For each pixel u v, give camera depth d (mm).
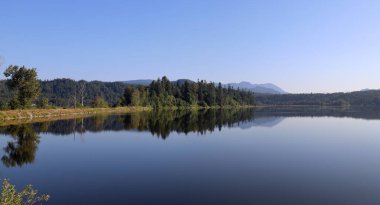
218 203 17969
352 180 22734
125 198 18891
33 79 84438
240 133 51125
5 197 10352
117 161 29297
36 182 22469
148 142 41250
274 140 43125
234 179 22938
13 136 45344
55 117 82625
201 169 26031
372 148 36500
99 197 19078
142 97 147250
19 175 24422
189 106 167750
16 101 81125
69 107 109375
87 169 26234
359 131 54969
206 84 192000
